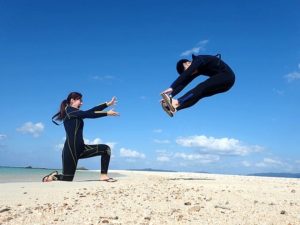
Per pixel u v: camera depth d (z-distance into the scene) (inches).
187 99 74.9
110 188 106.8
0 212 66.4
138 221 60.4
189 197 87.6
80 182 124.3
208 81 76.2
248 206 75.7
